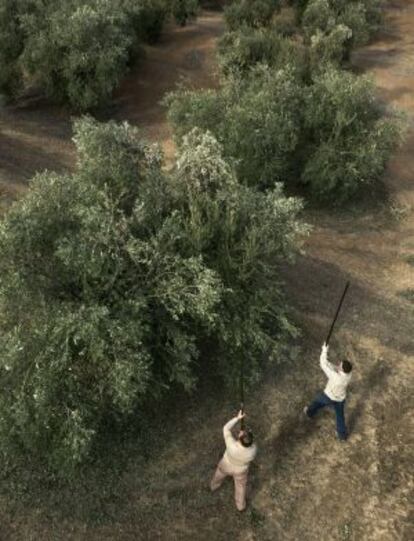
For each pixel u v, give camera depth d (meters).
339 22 26.20
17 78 21.97
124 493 9.28
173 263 9.73
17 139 19.98
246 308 10.73
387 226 17.02
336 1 27.48
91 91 20.89
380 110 18.56
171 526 8.95
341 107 17.11
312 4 26.75
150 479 9.51
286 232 11.09
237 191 11.25
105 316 9.20
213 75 25.11
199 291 9.62
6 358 8.98
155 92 24.06
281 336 11.28
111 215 9.95
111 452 9.76
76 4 22.06
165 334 10.24
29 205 10.33
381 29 31.31
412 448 10.35
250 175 16.45
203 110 17.61
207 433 10.27
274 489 9.56
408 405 11.20
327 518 9.23
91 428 9.22
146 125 21.92
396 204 18.00
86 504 9.08
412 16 33.75
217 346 11.68
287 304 12.44
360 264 15.17
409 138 21.50
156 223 10.49
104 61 20.47
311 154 17.23
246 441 8.42
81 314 9.12
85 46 20.64
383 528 9.13
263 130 16.16
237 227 10.98
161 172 11.94
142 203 10.18
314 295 13.70
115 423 10.11
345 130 17.41
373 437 10.48
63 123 21.59
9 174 17.39
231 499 9.35
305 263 14.81
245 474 8.79
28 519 8.80
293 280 14.08
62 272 9.98
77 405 9.02
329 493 9.56
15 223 9.84
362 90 17.59
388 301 13.91
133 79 24.72
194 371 11.23
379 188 18.61
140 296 9.57
